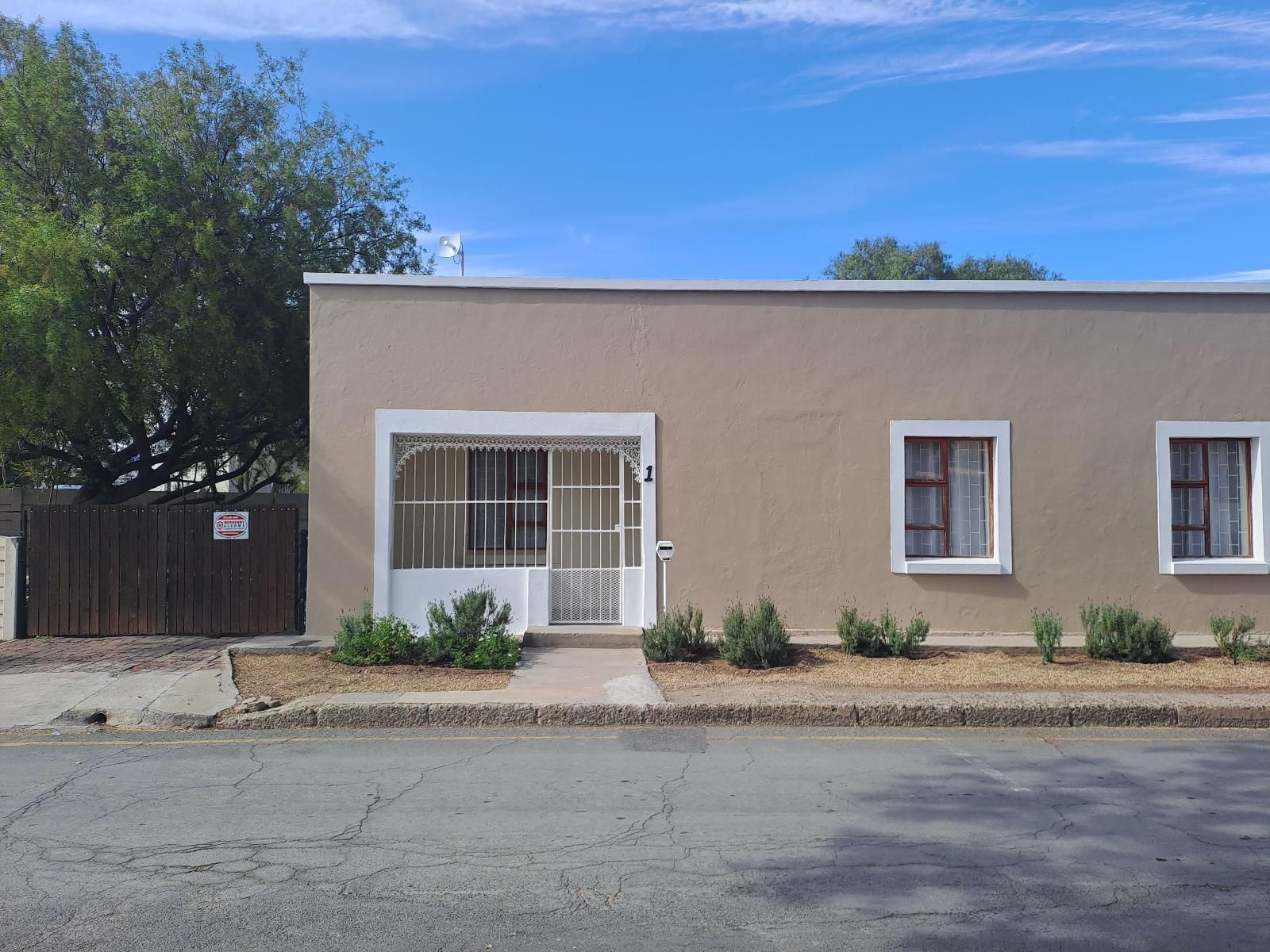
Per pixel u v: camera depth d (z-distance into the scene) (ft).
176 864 17.21
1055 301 42.75
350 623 36.99
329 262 68.74
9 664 35.83
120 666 35.32
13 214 50.88
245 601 41.96
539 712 29.30
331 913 15.10
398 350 41.27
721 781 22.90
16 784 22.45
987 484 42.98
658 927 14.62
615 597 42.91
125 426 61.98
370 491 40.93
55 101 55.62
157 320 57.57
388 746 26.48
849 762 24.80
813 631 41.65
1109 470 42.63
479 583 41.63
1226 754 25.70
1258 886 16.37
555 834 18.94
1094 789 22.31
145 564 41.91
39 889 16.06
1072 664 36.22
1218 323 43.09
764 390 42.11
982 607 42.19
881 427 42.27
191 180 59.72
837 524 42.01
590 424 41.57
